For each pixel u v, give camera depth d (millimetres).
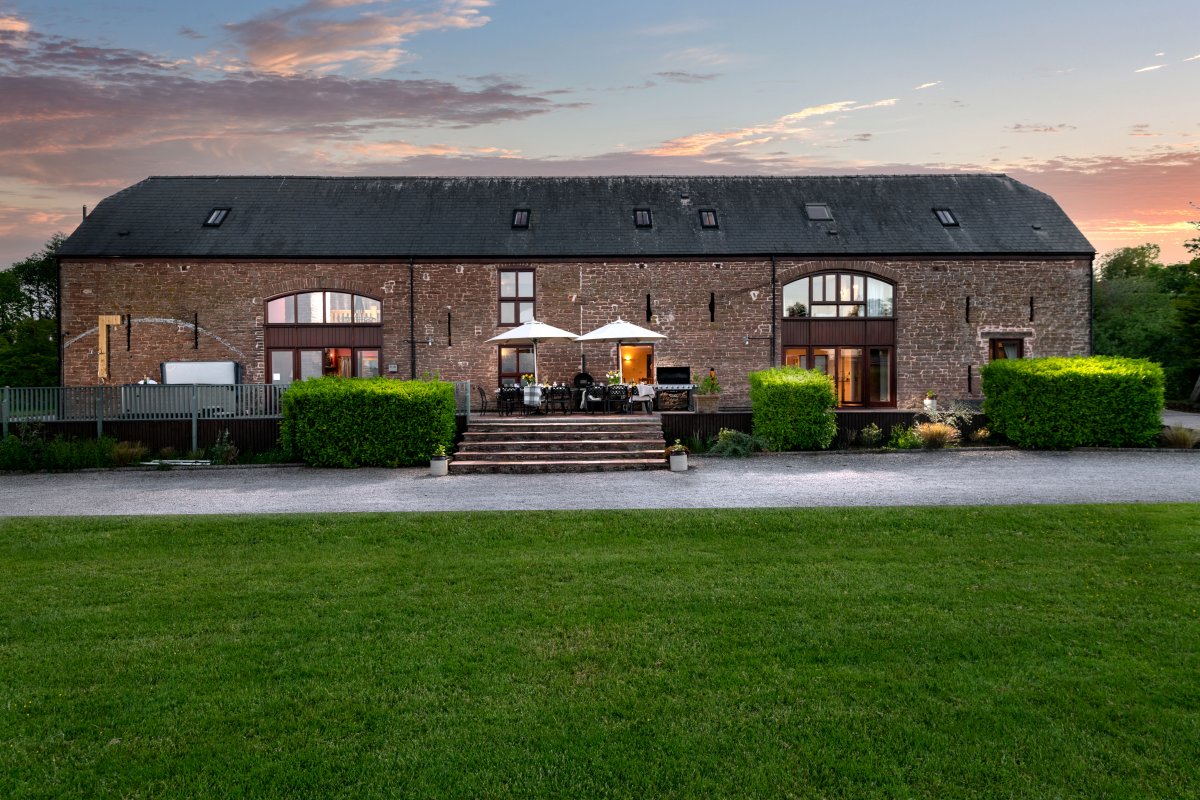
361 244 24141
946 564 8703
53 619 7312
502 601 7711
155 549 9672
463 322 24094
